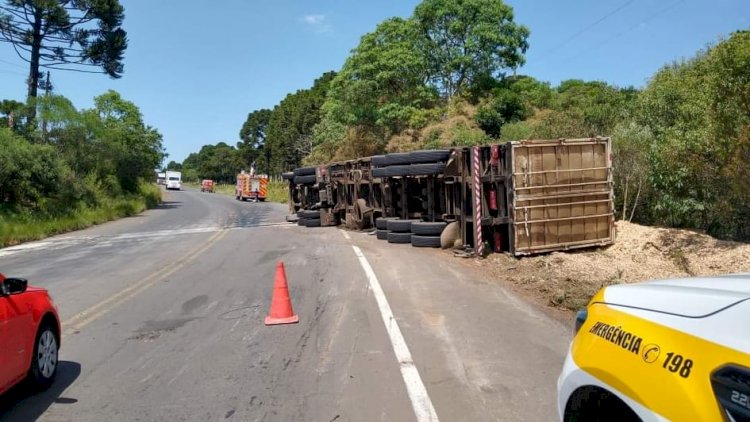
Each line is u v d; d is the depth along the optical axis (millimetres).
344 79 43781
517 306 8539
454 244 14625
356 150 41562
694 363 2336
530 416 4680
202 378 5832
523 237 12859
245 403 5152
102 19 40406
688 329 2473
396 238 16656
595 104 34531
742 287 2715
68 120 38844
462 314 8070
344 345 6766
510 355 6223
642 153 15914
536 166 12930
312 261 13703
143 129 54062
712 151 12305
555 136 20500
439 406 4938
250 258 14695
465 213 14148
